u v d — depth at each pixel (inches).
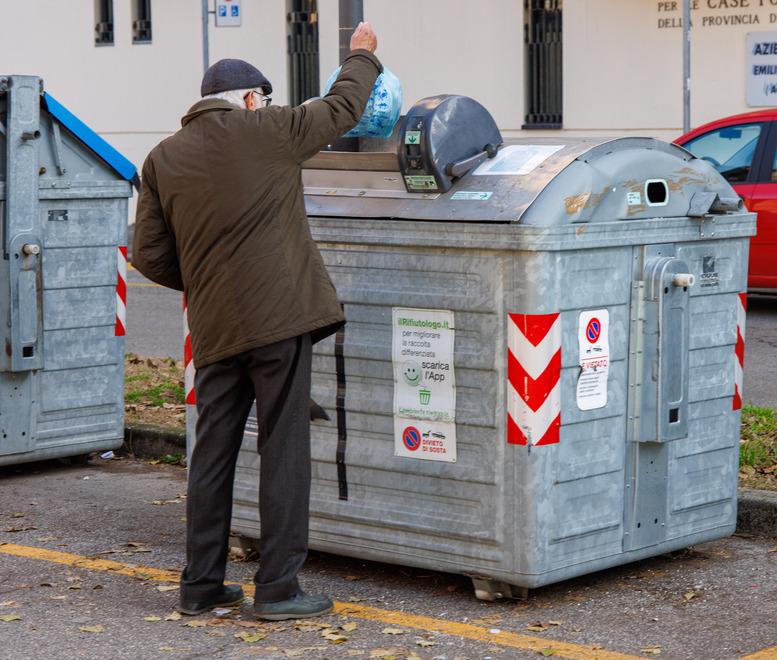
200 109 260.2
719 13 922.1
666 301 276.5
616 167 272.1
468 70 1050.7
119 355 408.8
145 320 714.2
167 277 277.9
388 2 1081.4
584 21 982.4
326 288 260.8
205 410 265.4
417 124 272.8
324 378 289.7
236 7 1020.5
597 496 273.7
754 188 649.0
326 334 265.0
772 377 518.6
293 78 1169.4
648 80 959.6
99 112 1299.2
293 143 256.8
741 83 919.0
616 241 269.9
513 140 289.1
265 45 1174.3
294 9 1159.0
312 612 267.1
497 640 253.6
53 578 298.0
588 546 273.3
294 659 244.7
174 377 517.0
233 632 260.2
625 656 244.5
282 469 261.4
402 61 1081.4
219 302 257.0
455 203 270.7
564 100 1002.1
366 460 285.1
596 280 268.7
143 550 319.6
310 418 290.2
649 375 277.3
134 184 404.8
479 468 268.7
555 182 263.6
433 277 272.2
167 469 410.3
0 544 326.0
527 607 272.2
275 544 263.9
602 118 984.9
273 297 254.8
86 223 395.5
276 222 255.3
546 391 260.8
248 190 253.4
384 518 283.3
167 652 249.8
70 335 396.2
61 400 396.8
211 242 255.8
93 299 400.2
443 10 1056.8
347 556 300.0
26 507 363.6
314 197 293.3
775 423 404.5
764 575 291.6
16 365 382.6
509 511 265.0
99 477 398.9
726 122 666.8
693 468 293.6
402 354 277.9
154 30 1245.1
